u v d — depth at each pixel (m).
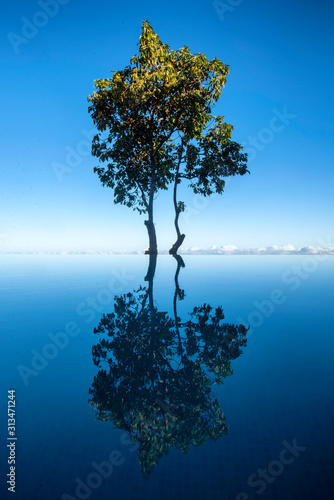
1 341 2.12
